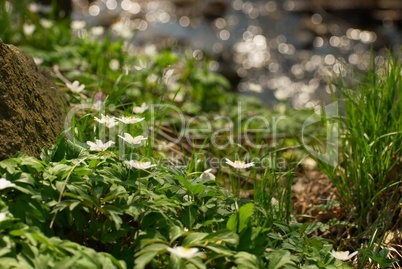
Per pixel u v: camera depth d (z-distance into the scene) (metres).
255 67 19.47
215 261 4.84
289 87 18.62
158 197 5.11
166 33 21.11
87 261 4.40
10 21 10.76
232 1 23.50
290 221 6.43
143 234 4.91
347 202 7.21
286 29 21.75
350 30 21.44
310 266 5.09
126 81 9.24
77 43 10.66
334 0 22.62
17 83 5.81
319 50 20.55
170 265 4.54
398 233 6.56
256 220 5.61
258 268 4.79
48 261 4.39
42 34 10.64
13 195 4.91
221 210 5.37
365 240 6.69
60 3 13.38
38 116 5.98
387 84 7.51
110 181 5.14
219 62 19.58
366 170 6.97
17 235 4.52
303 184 8.04
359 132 7.21
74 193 4.95
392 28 21.61
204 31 21.62
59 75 9.17
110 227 5.02
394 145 7.19
